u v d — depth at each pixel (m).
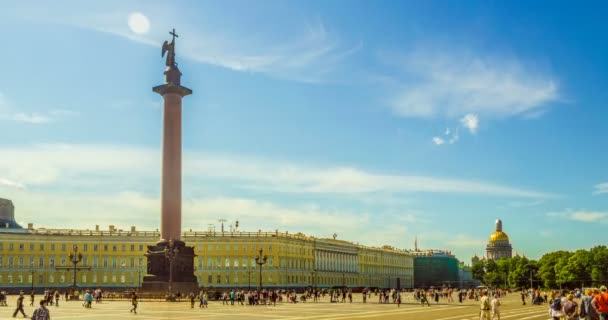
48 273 160.12
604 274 183.75
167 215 92.31
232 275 170.75
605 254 185.25
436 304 90.38
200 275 169.50
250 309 69.12
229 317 53.78
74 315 55.97
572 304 33.47
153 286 91.88
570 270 191.12
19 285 156.88
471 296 124.38
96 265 163.75
